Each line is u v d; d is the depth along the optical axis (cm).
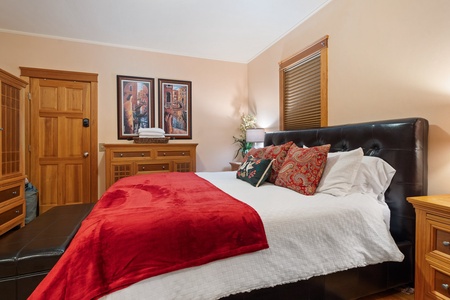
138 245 102
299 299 129
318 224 134
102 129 370
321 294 134
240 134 452
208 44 375
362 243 142
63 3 263
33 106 337
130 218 114
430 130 168
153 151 354
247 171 223
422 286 131
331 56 256
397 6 190
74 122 357
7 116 228
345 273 140
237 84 450
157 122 399
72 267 95
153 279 100
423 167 163
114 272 96
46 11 279
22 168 254
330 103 258
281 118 349
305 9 276
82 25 313
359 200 156
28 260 128
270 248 122
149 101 394
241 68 452
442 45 162
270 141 329
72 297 89
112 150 334
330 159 191
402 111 188
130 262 99
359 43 223
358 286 143
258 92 415
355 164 175
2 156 219
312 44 281
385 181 170
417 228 135
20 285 127
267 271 119
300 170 184
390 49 196
